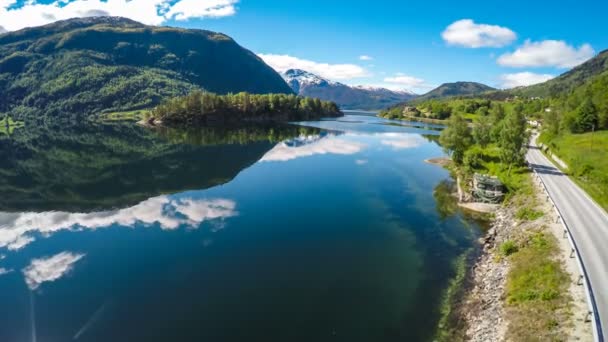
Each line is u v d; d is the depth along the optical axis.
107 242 44.56
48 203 61.72
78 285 34.19
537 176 61.22
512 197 57.00
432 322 28.48
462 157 83.75
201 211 56.53
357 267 38.12
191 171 85.62
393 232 47.91
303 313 29.75
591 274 28.73
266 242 44.47
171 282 34.75
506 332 24.69
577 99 143.00
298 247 43.03
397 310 30.28
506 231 44.56
